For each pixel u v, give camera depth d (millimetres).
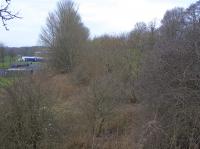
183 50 11500
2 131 13445
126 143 14203
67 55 43938
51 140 14258
